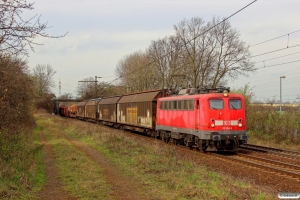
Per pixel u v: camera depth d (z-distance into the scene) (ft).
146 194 27.02
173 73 156.76
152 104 80.94
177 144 67.05
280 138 74.74
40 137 75.41
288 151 59.26
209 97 53.88
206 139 53.42
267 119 83.20
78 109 193.47
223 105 54.13
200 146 55.67
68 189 28.45
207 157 50.52
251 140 78.28
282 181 33.86
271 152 57.16
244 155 52.16
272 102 85.35
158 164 39.70
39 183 30.40
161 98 73.41
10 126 44.24
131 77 191.83
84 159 44.06
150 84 179.52
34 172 33.42
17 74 48.98
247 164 44.19
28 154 39.14
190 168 37.52
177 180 30.42
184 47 143.33
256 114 86.48
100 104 140.77
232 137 53.62
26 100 72.18
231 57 130.31
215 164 43.98
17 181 28.09
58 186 29.58
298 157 51.24
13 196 24.58
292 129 72.95
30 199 24.99
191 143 60.34
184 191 27.04
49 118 180.55
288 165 42.73
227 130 53.83
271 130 79.87
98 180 31.71
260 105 87.40
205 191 26.61
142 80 181.16
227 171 39.14
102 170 36.94
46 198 25.72
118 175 34.50
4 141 36.19
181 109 61.98
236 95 55.21
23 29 23.88
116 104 115.34
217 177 33.12
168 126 68.44
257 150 60.08
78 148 56.08
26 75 66.28
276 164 44.78
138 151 51.01
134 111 94.84
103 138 66.13
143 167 37.83
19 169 31.91
